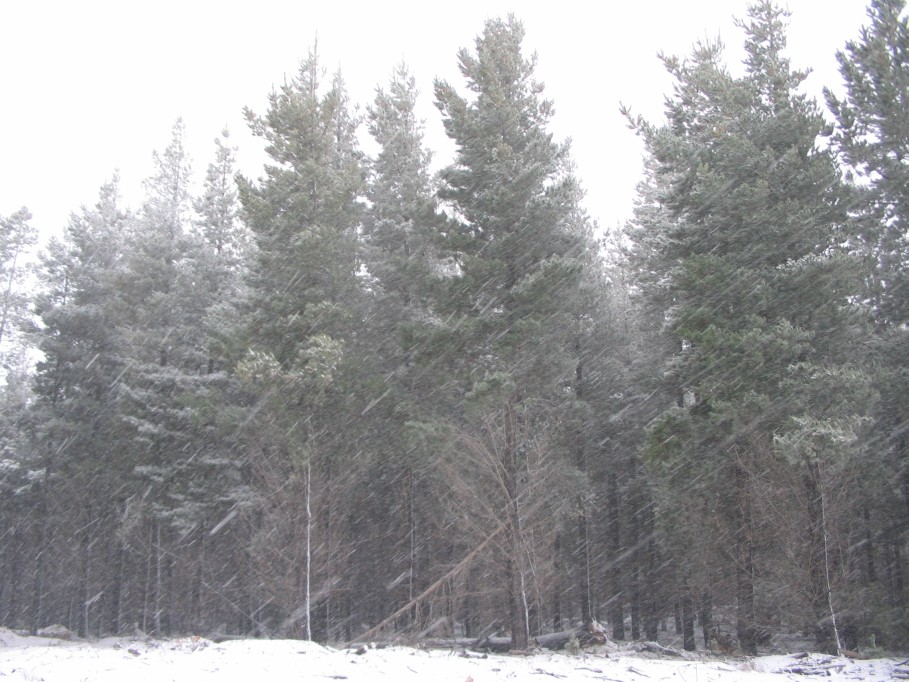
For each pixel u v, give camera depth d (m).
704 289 18.95
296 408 21.48
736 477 19.94
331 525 24.00
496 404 20.58
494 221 22.28
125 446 27.98
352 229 28.31
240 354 22.52
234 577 30.67
